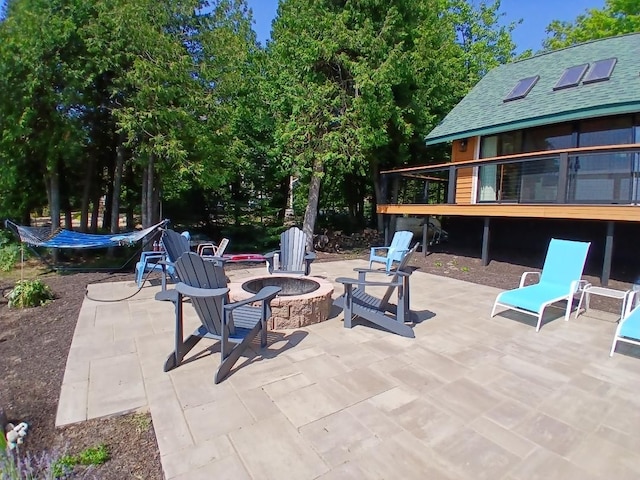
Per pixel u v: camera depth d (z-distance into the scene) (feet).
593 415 8.54
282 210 50.65
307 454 7.00
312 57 31.50
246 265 29.73
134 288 20.75
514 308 15.52
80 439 7.45
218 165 33.19
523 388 9.74
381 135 32.99
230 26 35.55
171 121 27.58
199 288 10.45
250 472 6.51
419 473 6.56
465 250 33.42
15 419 8.07
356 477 6.43
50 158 26.40
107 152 33.40
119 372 10.30
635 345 12.81
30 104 24.16
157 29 27.76
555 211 22.22
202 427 7.79
